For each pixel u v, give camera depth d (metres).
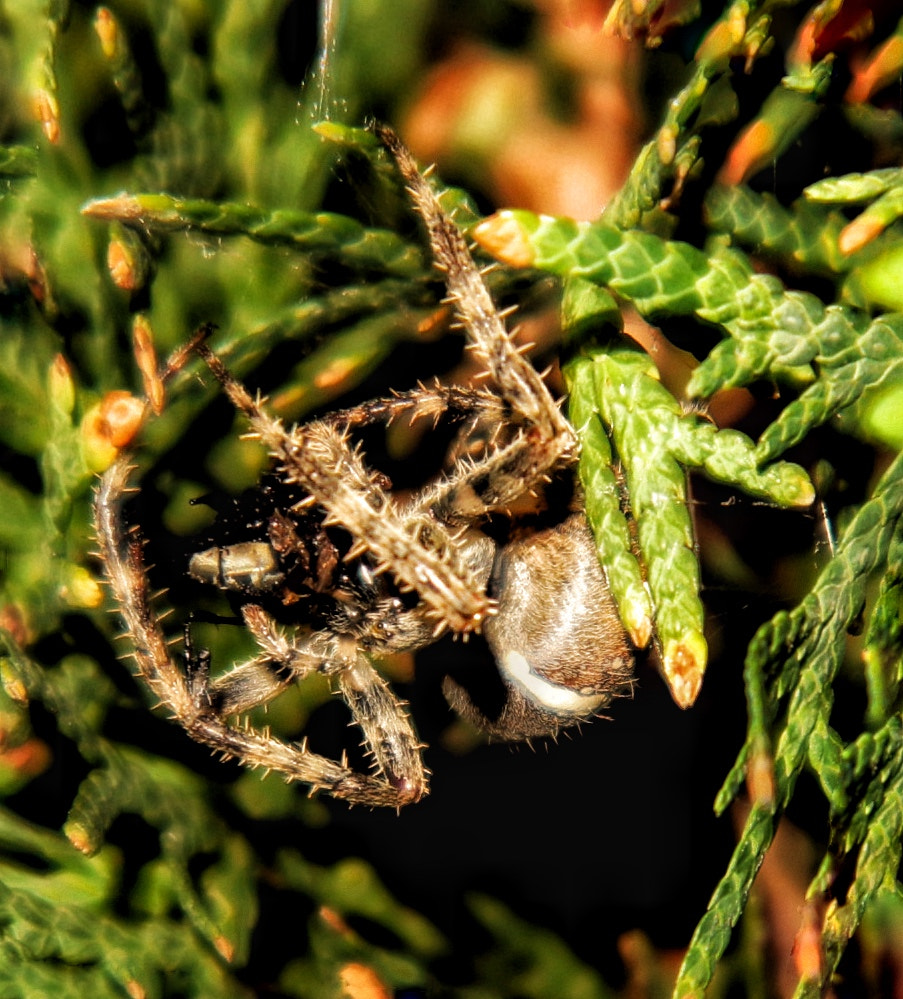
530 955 0.18
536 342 0.17
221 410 0.17
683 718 0.18
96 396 0.17
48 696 0.17
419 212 0.17
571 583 0.18
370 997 0.18
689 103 0.16
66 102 0.17
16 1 0.17
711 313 0.16
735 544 0.17
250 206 0.17
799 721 0.17
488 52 0.17
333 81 0.17
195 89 0.17
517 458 0.17
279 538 0.18
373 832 0.18
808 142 0.17
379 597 0.18
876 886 0.17
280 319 0.17
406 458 0.18
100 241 0.17
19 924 0.17
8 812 0.17
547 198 0.17
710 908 0.16
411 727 0.18
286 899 0.18
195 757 0.18
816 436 0.17
